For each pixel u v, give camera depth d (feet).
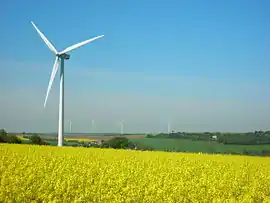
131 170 78.18
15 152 102.99
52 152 110.01
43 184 57.00
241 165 103.60
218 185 67.36
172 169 85.20
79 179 62.49
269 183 76.23
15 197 50.42
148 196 55.57
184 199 57.62
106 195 53.67
